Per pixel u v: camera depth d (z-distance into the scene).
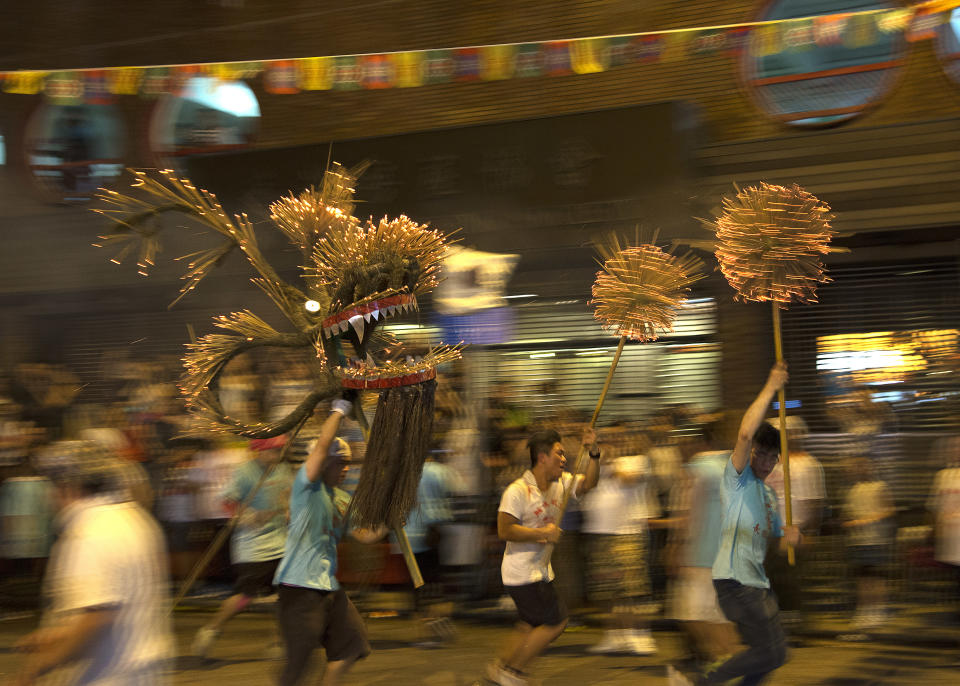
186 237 12.34
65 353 13.85
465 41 11.98
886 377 10.35
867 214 9.99
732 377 10.77
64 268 13.38
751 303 10.75
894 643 7.80
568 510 8.62
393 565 9.10
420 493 8.52
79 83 7.99
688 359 11.13
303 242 4.00
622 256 5.36
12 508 9.63
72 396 12.51
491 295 9.80
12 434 10.25
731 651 5.70
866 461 8.41
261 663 7.71
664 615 8.70
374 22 12.38
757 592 5.11
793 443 8.59
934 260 10.31
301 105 12.67
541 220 10.98
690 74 11.00
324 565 5.27
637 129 10.58
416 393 3.71
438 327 11.11
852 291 10.58
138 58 13.37
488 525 8.99
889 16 6.81
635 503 7.96
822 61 10.47
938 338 10.23
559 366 11.62
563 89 11.54
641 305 5.27
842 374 10.53
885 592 8.11
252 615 9.61
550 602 6.02
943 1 6.57
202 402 3.99
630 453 8.13
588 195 10.80
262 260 4.02
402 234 3.82
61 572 3.21
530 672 6.56
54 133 13.54
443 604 8.42
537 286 11.75
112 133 13.35
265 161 12.05
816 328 10.64
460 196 11.31
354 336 3.82
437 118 12.07
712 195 10.55
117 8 13.48
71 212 13.42
